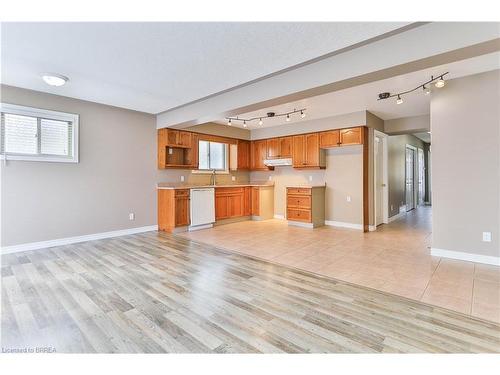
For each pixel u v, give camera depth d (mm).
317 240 4680
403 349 1729
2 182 3752
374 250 4027
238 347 1764
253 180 7746
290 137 6422
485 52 2139
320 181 6363
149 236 4961
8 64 3018
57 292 2564
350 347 1756
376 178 5922
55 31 2322
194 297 2471
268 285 2740
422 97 4199
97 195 4684
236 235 5078
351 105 4688
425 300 2393
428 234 5156
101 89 3889
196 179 6359
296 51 2695
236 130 6855
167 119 5254
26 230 3959
